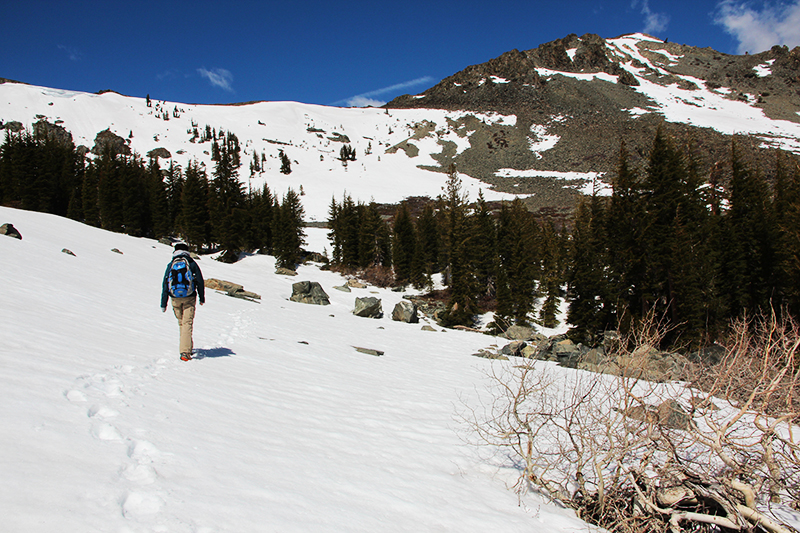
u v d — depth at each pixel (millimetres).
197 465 2936
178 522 2180
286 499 2828
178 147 148000
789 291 24812
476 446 5348
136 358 5707
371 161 157750
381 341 16719
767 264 26031
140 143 146500
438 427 5969
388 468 4074
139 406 3770
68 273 13125
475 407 7309
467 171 141750
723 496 3752
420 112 199125
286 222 52625
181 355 6434
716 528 3842
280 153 150500
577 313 28156
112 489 2322
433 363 12789
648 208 27047
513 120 172125
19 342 4746
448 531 3051
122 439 2990
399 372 10516
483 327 38125
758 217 27516
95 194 55094
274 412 5004
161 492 2432
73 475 2336
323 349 12000
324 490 3176
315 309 25781
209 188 59688
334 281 45844
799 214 25188
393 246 54344
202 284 6750
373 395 7449
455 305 36500
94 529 1935
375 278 51906
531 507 3875
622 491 4145
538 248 49156
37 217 25969
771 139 128875
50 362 4305
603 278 27359
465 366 12516
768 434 3842
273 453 3641
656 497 3918
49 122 138625
